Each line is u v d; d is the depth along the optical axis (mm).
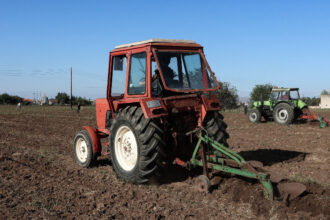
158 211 4148
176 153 5414
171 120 5273
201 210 4148
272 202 4105
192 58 5469
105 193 4906
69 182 5504
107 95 5977
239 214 4000
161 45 5109
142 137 4938
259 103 16906
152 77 5168
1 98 77500
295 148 8633
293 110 15148
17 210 4207
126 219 3926
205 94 5438
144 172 5023
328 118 19531
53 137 11555
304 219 3744
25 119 21562
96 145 6480
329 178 5555
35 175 5906
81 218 3951
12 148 8898
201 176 4816
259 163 5074
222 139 5488
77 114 29031
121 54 5680
